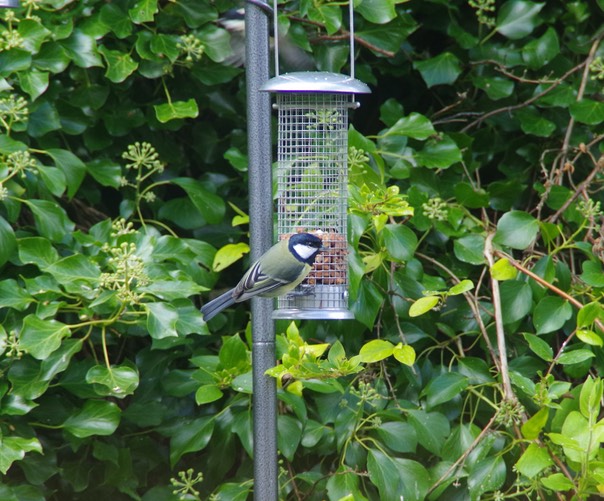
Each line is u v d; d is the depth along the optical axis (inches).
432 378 356.2
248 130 300.7
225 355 327.9
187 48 367.6
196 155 421.4
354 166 344.2
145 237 329.4
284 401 335.0
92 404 322.3
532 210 405.4
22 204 362.6
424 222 358.9
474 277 383.6
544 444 321.1
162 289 309.7
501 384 330.3
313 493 347.3
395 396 352.5
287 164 339.9
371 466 322.3
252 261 303.9
